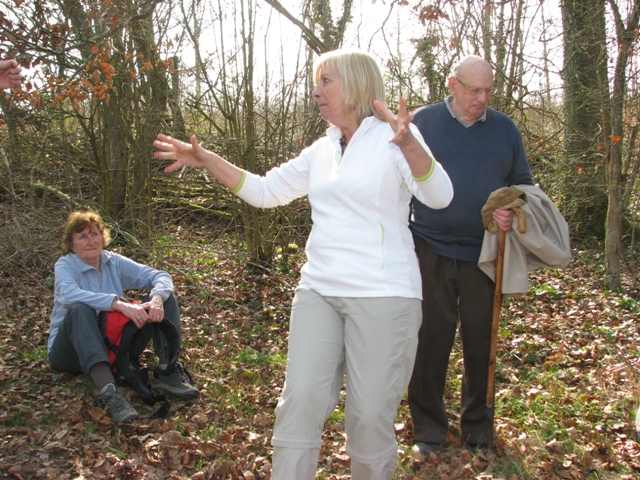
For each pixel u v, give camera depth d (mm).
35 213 6270
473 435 3316
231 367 4266
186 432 3305
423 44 6746
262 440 3287
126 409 3334
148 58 6762
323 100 2342
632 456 3234
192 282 6129
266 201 2596
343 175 2283
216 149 7164
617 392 3967
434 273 3176
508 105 7004
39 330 4801
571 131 8344
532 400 3887
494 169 3135
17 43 4559
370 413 2211
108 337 3506
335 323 2303
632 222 8141
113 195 7668
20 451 3029
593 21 7793
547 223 3100
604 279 7328
